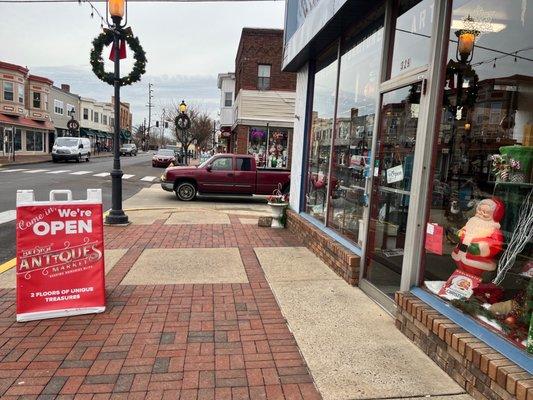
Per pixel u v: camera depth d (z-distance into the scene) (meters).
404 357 3.51
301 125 8.31
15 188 15.70
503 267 3.33
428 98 3.83
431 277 3.95
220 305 4.54
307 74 7.93
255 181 14.58
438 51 3.78
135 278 5.39
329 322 4.16
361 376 3.22
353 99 5.93
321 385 3.09
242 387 3.06
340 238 5.99
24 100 39.81
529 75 3.31
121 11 8.75
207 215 10.76
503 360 2.81
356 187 5.65
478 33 3.75
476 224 3.61
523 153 3.32
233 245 7.29
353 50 5.96
